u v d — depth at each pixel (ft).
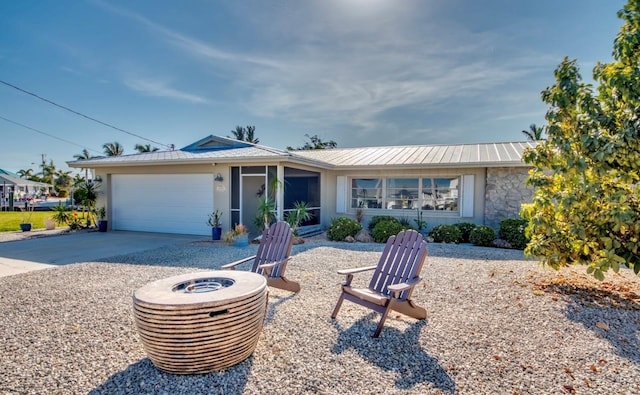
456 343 11.52
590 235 16.76
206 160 36.19
